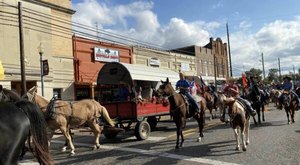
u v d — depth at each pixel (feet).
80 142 49.06
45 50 86.22
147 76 57.16
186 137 47.34
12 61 78.43
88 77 98.37
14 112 17.95
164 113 55.21
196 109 42.83
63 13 92.94
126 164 32.81
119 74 54.85
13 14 79.25
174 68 151.23
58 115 38.91
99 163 33.94
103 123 46.60
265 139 42.50
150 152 37.93
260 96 60.85
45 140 19.53
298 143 38.88
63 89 90.74
